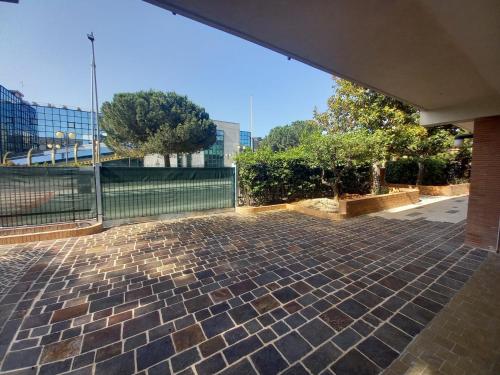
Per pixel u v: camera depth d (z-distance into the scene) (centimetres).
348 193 1135
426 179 1412
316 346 212
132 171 661
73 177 597
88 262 392
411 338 221
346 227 620
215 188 801
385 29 218
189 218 721
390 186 1408
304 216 751
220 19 208
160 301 281
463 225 647
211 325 240
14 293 298
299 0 181
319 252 441
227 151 3619
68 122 4056
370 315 255
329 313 259
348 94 1055
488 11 185
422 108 469
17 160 2822
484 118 448
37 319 248
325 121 1202
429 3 179
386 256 422
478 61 270
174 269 367
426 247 470
